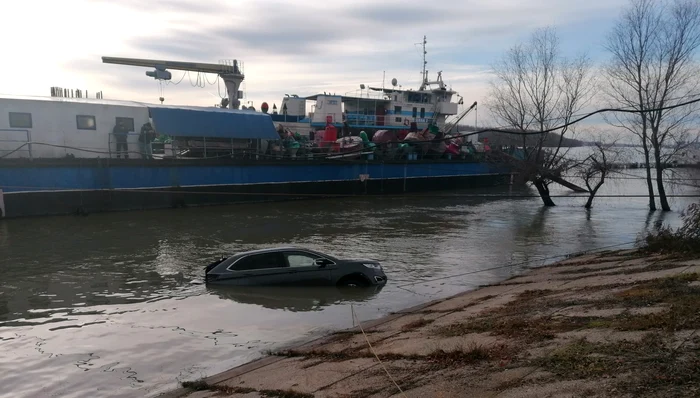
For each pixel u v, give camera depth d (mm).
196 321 11633
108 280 15922
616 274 13930
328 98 47625
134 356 9414
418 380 6785
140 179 31906
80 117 31203
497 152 49125
